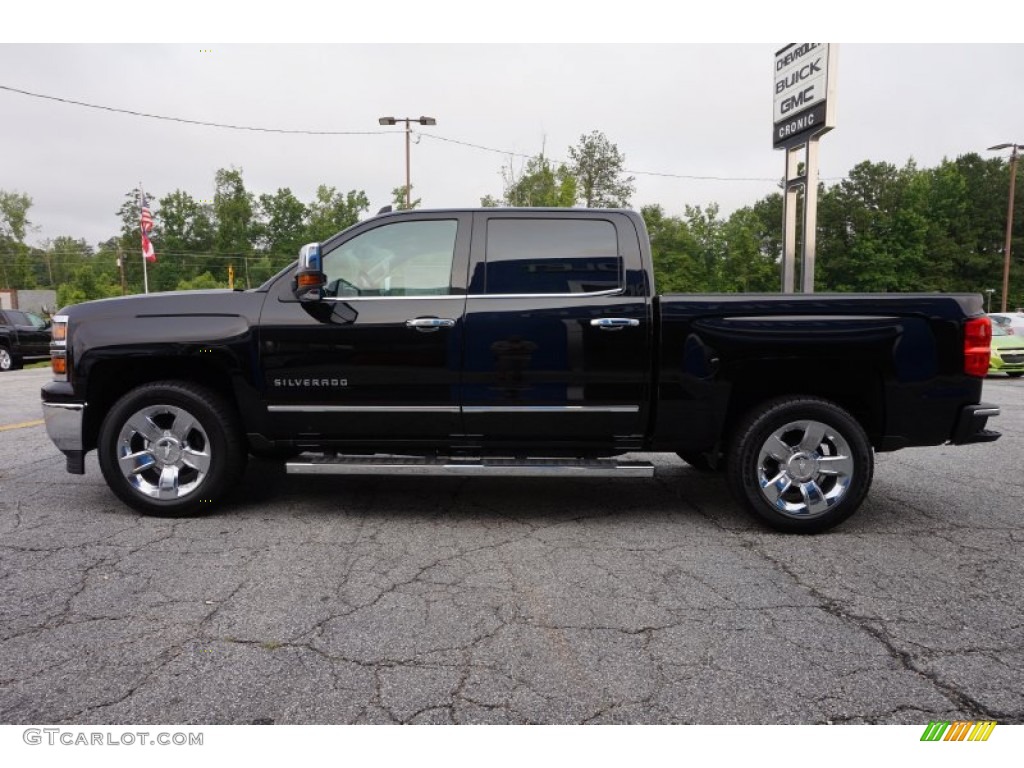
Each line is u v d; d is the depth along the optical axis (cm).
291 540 392
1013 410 965
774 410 401
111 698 233
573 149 5188
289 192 8825
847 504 404
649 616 297
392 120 3534
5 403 1003
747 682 245
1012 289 6606
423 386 418
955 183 6812
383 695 236
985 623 293
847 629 287
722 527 424
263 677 246
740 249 5806
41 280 11094
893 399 405
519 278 420
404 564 357
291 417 426
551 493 502
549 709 228
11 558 360
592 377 414
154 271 8725
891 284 6191
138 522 423
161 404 424
